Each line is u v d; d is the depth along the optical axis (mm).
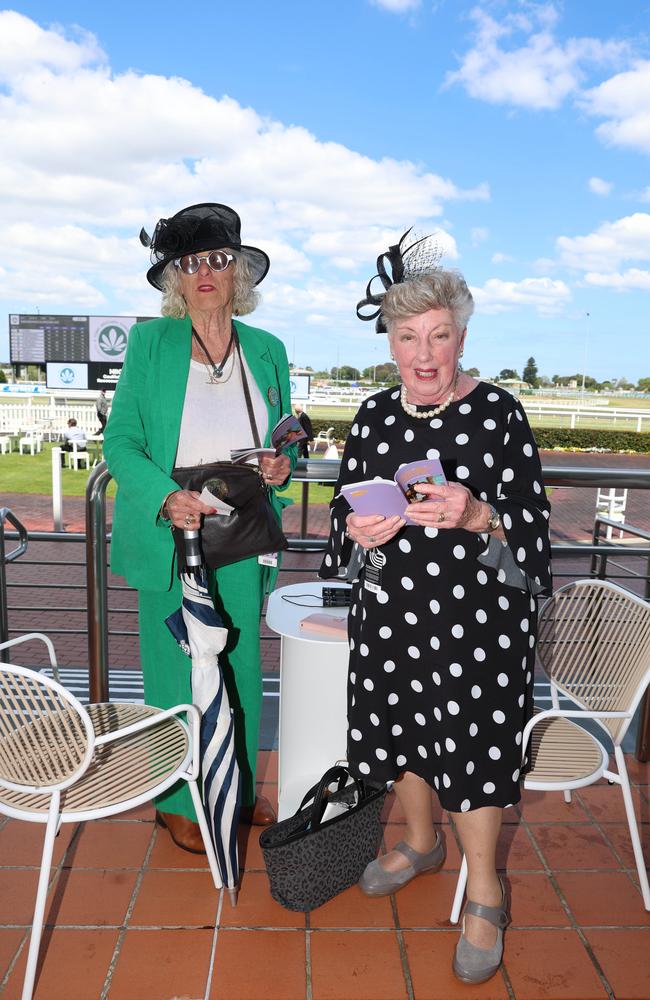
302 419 2127
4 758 1764
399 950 1973
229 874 2107
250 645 2391
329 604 2549
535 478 1812
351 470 1987
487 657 1782
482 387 1839
